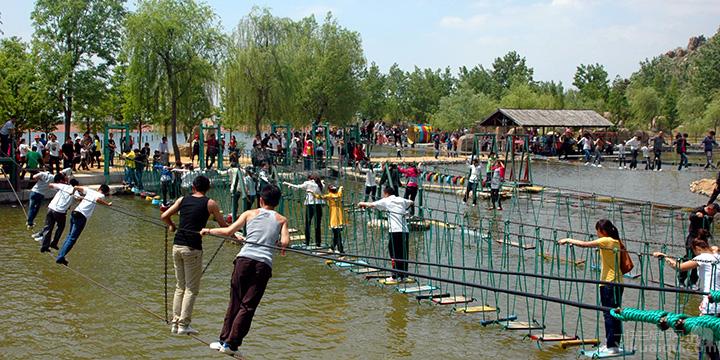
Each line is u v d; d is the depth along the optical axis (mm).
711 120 80500
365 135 57906
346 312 13211
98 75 43219
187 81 41594
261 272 8688
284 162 38469
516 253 18891
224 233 8992
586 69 104250
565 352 10945
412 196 23859
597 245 10664
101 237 20984
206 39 42125
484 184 32312
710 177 40281
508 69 118938
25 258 17625
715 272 9828
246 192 21719
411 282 15469
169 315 12914
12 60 45844
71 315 12867
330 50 63156
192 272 9781
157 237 21078
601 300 10664
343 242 20297
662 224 24203
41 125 44000
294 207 23672
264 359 10641
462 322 12602
